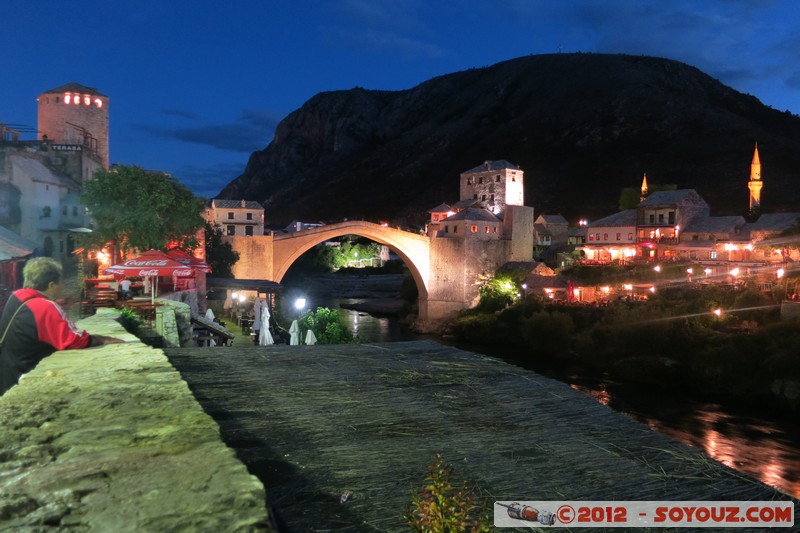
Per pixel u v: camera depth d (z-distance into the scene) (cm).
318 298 11675
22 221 4600
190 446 365
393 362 858
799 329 4828
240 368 802
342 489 423
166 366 635
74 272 5034
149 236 4059
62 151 5425
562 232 11400
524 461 485
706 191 16000
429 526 348
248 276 7006
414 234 8588
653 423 4075
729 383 4741
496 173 9694
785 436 3791
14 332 668
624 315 6022
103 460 340
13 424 412
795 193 14388
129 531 255
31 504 284
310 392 683
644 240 8500
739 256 7444
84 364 643
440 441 529
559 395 694
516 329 7169
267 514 274
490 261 8888
